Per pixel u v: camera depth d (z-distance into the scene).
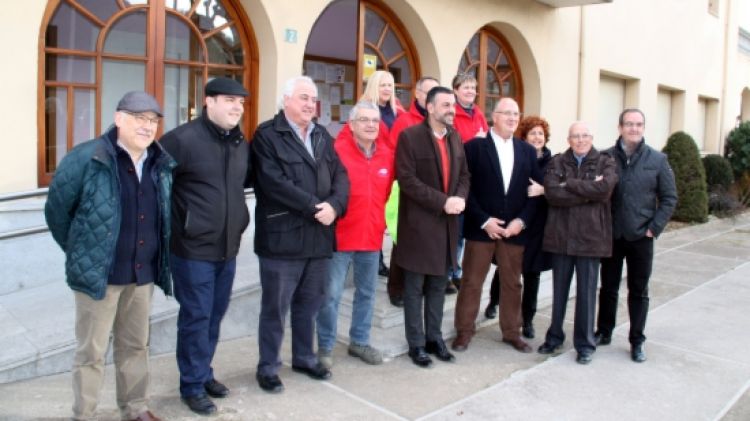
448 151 3.98
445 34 7.36
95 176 2.66
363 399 3.53
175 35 5.30
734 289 6.47
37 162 4.54
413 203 3.94
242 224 3.31
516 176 4.22
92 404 2.89
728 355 4.47
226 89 3.09
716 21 14.60
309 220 3.45
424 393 3.65
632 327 4.31
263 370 3.57
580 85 9.78
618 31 10.66
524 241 4.32
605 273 4.50
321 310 3.83
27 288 4.50
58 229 2.75
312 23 6.04
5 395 3.25
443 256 3.95
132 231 2.81
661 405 3.60
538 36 8.82
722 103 15.34
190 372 3.24
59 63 4.67
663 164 4.16
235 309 4.51
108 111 4.97
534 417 3.39
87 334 2.80
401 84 7.36
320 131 3.60
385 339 4.38
